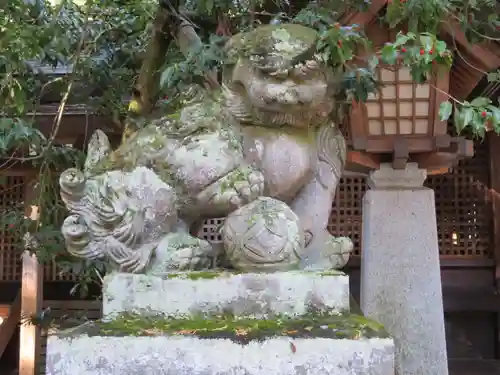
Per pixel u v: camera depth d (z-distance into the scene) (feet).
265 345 4.78
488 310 18.53
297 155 5.97
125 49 11.29
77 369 4.88
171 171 5.79
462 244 19.39
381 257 12.95
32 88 11.02
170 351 4.83
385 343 4.75
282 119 5.89
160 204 5.67
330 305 5.28
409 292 12.84
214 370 4.78
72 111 14.80
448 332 19.36
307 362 4.75
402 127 12.08
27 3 8.56
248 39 5.78
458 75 11.59
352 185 19.27
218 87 6.85
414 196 13.01
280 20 8.64
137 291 5.37
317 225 6.23
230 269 5.76
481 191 19.33
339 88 6.46
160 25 9.43
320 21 7.93
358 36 6.26
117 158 6.15
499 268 18.63
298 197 6.28
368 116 12.00
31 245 10.59
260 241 5.38
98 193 5.77
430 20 6.99
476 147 19.39
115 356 4.86
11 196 20.24
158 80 9.36
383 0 9.43
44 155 9.90
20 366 18.04
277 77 5.49
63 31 9.95
